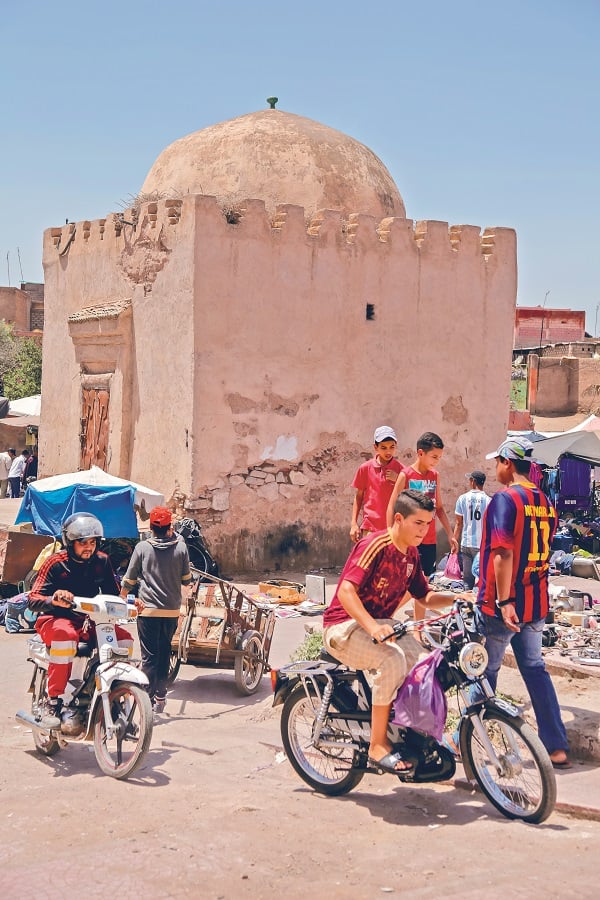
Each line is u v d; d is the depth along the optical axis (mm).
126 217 16828
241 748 7281
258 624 9695
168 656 8695
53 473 19438
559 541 17750
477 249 17812
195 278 15023
